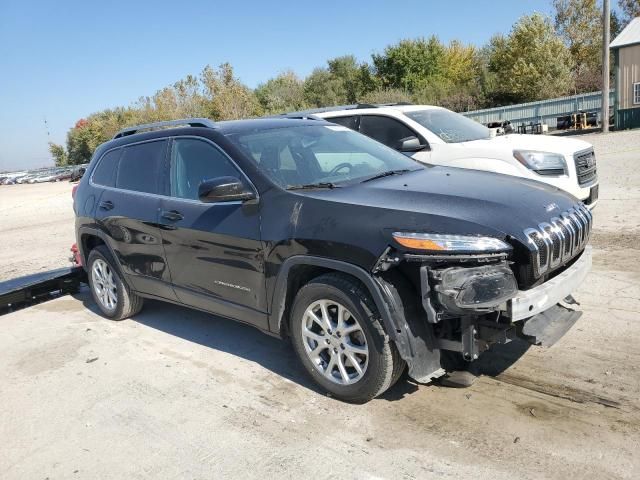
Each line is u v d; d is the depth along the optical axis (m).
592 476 2.80
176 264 4.64
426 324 3.36
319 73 63.09
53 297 6.76
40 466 3.32
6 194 33.91
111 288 5.67
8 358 4.98
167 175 4.80
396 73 58.59
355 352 3.53
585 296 5.19
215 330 5.22
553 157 6.80
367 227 3.36
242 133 4.46
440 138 7.54
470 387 3.75
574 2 54.41
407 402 3.63
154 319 5.66
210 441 3.41
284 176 4.07
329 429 3.41
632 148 17.64
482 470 2.92
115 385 4.25
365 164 4.53
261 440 3.37
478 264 3.18
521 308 3.21
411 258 3.17
